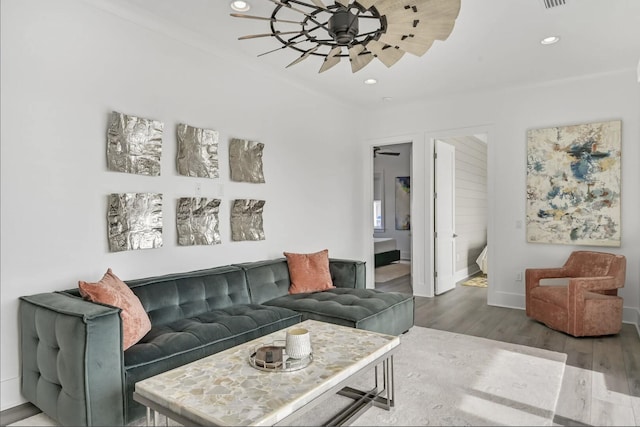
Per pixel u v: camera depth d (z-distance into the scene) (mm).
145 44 3133
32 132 2492
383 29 2248
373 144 5934
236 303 3369
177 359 2303
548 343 3500
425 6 2031
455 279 6297
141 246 3053
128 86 3016
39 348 2229
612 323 3637
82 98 2742
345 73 4332
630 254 4121
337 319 3059
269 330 2912
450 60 3930
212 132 3641
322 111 5148
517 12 2963
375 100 5371
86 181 2762
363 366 2047
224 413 1537
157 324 2750
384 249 8680
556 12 2963
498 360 3096
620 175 4156
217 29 3307
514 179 4785
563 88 4473
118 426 2039
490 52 3723
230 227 3859
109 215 2873
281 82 4488
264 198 4262
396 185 9797
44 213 2547
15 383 2412
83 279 2744
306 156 4883
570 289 3666
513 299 4828
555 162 4512
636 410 2322
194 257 3518
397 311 3512
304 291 3854
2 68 2363
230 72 3865
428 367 2959
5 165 2375
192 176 3473
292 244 4652
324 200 5195
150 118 3168
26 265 2463
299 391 1709
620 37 3398
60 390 2086
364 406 2311
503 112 4852
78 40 2721
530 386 2635
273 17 2193
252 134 4117
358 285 4109
